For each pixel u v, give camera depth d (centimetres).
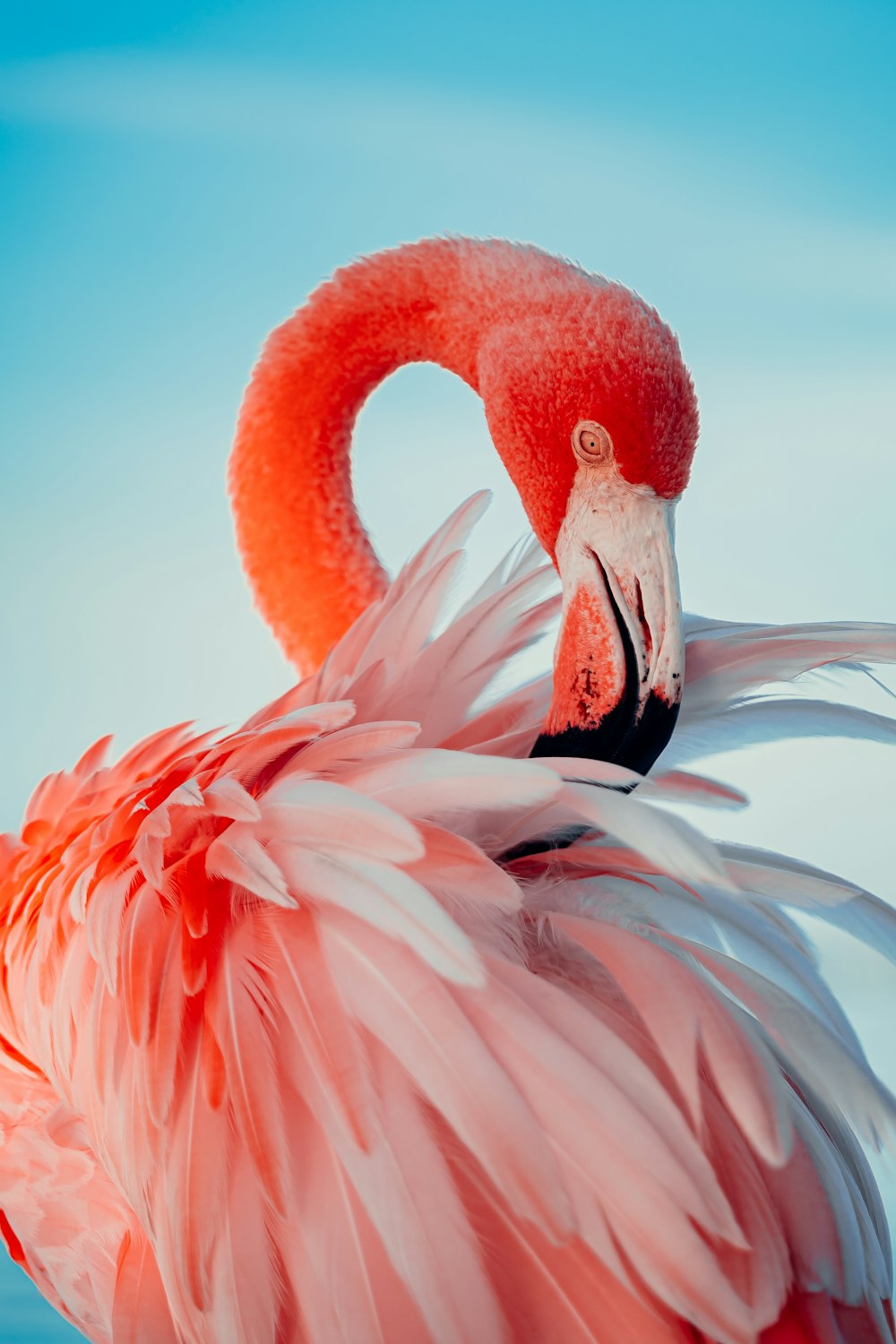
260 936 225
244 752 250
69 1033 254
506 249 357
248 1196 212
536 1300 197
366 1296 199
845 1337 202
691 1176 198
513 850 256
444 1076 199
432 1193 199
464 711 287
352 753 244
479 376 348
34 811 328
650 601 300
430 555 299
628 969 218
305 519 406
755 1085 207
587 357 310
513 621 298
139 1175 229
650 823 210
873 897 277
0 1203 296
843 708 291
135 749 315
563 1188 191
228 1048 218
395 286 380
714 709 300
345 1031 209
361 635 291
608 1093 200
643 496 307
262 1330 207
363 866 213
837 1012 267
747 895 269
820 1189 212
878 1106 227
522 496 330
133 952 231
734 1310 190
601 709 296
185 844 245
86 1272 282
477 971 199
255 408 408
